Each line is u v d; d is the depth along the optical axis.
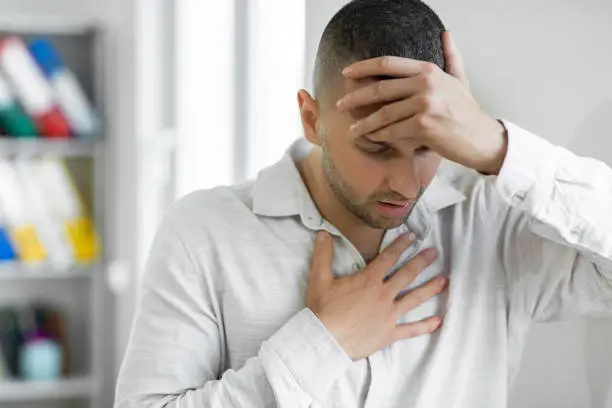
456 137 1.25
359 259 1.46
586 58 1.54
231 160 3.14
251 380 1.37
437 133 1.24
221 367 1.50
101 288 4.53
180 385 1.43
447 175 1.56
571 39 1.56
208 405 1.37
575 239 1.32
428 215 1.48
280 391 1.34
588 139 1.54
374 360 1.42
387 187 1.31
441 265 1.49
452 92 1.24
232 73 3.01
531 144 1.28
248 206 1.51
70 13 4.78
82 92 4.82
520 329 1.50
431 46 1.33
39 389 4.45
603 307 1.44
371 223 1.35
